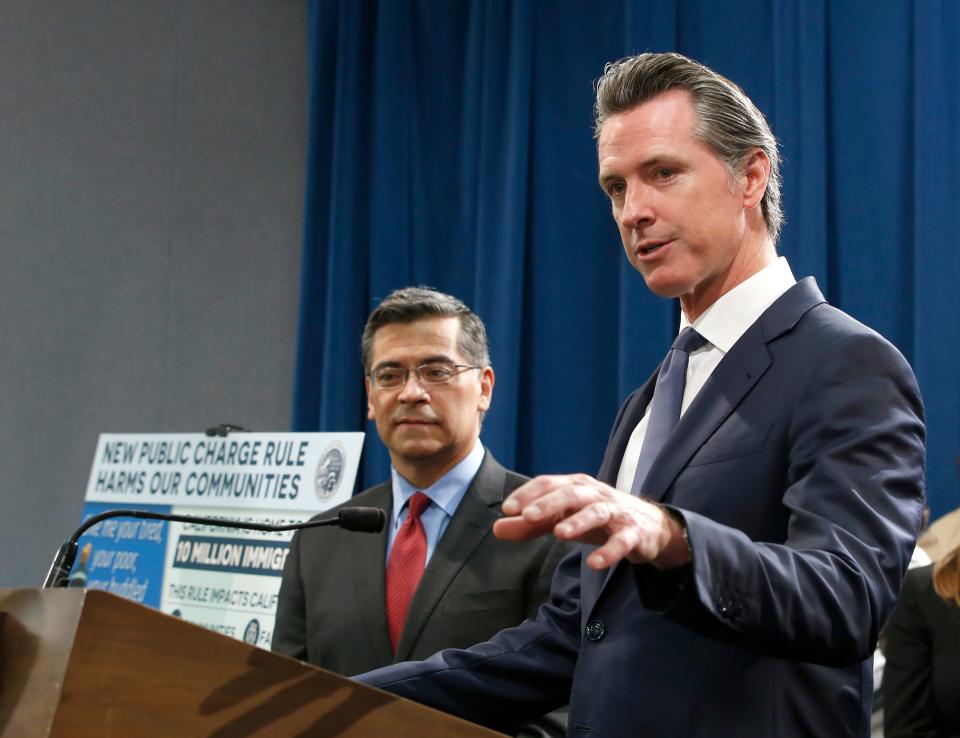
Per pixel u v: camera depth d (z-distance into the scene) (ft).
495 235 14.84
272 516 11.65
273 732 3.60
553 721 7.04
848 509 3.94
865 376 4.30
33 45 16.76
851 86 12.67
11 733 3.26
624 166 4.79
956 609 8.36
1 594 3.53
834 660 3.71
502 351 14.42
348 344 15.92
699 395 4.68
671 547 3.46
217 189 17.58
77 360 16.60
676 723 4.26
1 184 16.40
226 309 17.44
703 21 13.91
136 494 12.82
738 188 4.84
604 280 14.40
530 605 7.82
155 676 3.36
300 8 18.08
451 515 8.36
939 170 11.87
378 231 15.87
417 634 7.79
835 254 12.67
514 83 14.85
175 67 17.56
